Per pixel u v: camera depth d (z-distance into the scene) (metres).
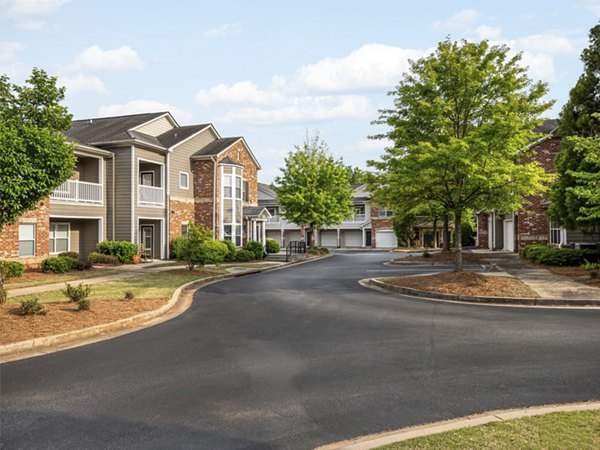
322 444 4.09
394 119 17.75
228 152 30.88
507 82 15.23
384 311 10.83
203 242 19.91
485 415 4.60
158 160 26.58
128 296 12.02
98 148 23.78
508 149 14.24
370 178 21.55
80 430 4.44
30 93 13.39
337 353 7.16
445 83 15.94
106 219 24.56
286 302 12.34
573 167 18.45
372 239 50.69
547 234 24.94
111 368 6.51
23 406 5.07
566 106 19.42
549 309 10.94
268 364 6.62
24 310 9.35
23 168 12.04
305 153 36.72
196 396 5.34
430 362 6.57
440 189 15.08
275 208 54.78
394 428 4.39
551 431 4.01
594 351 7.04
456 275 14.69
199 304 12.28
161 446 4.10
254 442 4.16
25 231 19.39
